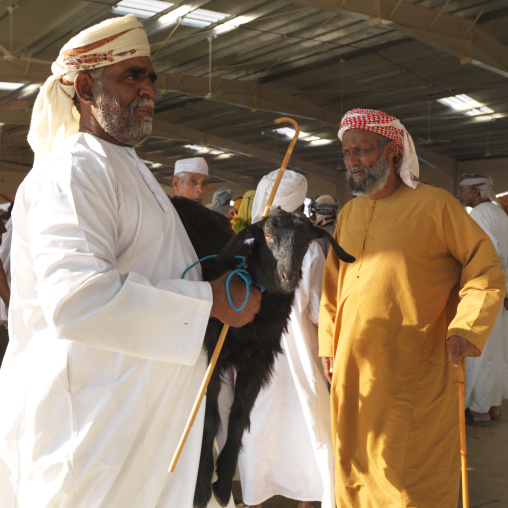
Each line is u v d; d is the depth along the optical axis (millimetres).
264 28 13227
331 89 17641
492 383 5570
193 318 1860
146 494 1947
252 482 3416
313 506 3900
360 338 2994
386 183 3080
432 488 2904
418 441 2887
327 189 28547
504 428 5578
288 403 3426
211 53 14992
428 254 2969
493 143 21922
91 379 1878
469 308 2742
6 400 2014
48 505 1867
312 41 14031
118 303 1764
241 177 31672
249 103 17594
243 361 2203
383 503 2918
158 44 12953
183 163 4727
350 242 3184
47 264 1772
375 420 2936
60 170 1873
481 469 4570
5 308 4004
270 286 2068
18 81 14875
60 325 1735
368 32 13266
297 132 2172
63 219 1798
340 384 3066
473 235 2885
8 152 28641
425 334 2904
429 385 2922
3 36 13508
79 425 1862
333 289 3355
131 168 2033
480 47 12484
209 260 2289
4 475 2002
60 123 2170
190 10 11930
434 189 3035
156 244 1995
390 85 16781
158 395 1941
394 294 2936
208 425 2195
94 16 12203
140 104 2029
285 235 2012
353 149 3068
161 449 1970
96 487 1848
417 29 11359
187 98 19141
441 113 18656
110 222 1889
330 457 3365
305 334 3430
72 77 2045
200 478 2160
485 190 5809
